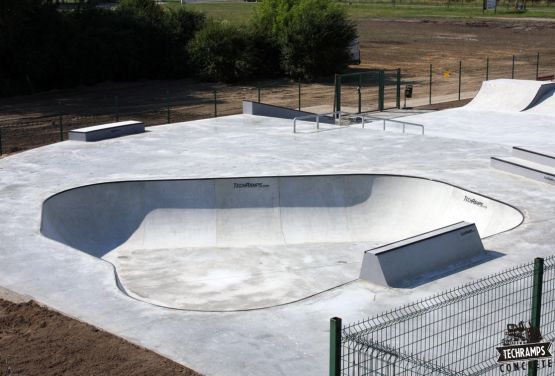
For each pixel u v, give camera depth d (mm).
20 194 17391
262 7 48312
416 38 64125
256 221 17750
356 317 10789
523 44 60156
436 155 21047
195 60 45844
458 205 17469
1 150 25328
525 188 17672
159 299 13688
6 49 41469
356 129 25203
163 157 20906
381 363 8094
